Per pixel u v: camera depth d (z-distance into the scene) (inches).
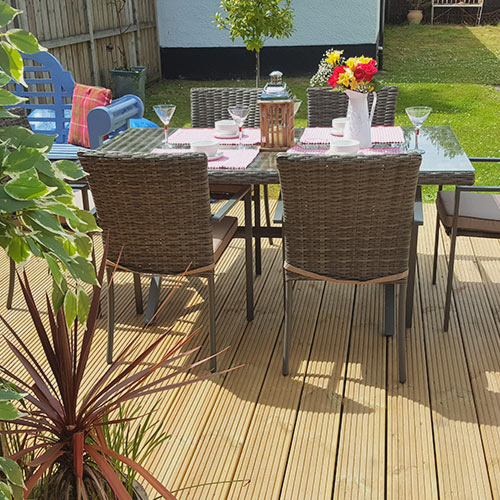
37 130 202.7
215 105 171.8
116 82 334.6
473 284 147.1
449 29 573.0
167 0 403.5
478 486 89.0
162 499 86.2
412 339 125.8
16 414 45.4
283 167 102.8
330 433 100.0
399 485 89.4
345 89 129.0
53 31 287.9
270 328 131.6
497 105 319.0
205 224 110.8
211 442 98.3
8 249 52.1
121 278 155.0
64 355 61.9
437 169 117.0
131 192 109.1
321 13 395.9
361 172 101.2
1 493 47.8
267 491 88.7
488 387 110.7
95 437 63.3
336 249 108.5
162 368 118.3
